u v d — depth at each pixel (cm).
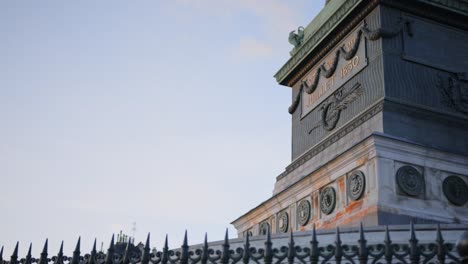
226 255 1059
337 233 1023
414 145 2198
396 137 2205
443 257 991
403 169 2153
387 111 2303
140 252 1152
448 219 2145
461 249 765
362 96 2483
